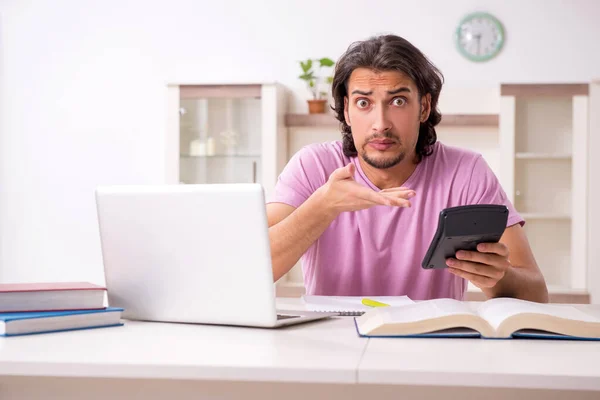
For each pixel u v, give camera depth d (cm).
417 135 180
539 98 386
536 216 385
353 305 150
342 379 87
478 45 411
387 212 186
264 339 110
